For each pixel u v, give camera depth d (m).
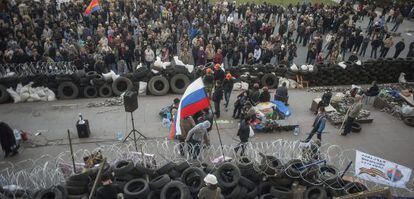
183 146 11.67
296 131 14.59
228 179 9.74
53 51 19.84
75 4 27.91
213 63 19.86
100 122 15.17
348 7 32.56
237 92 18.48
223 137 14.20
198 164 10.41
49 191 9.14
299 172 9.70
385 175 9.59
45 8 26.73
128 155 11.06
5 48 20.48
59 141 13.70
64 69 18.75
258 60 21.92
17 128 14.63
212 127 14.96
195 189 9.34
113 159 11.79
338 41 23.44
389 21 33.28
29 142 13.60
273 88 19.12
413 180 11.05
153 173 9.93
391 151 13.72
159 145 13.38
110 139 13.86
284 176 9.78
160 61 18.42
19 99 16.92
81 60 19.22
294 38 28.06
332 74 19.77
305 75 19.38
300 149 11.58
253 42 21.73
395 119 16.23
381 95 17.42
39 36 22.50
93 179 9.19
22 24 23.44
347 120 14.25
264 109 15.50
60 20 24.83
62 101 17.30
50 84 17.42
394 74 20.78
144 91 17.84
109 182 8.36
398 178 9.55
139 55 20.92
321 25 27.84
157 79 17.77
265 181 9.95
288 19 28.97
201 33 23.69
